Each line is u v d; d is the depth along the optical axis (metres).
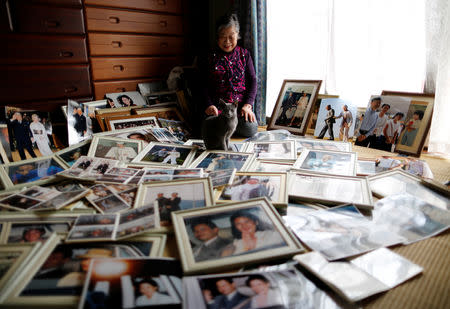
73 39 2.13
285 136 2.14
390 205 1.27
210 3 2.88
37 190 1.34
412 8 1.81
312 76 2.39
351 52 2.09
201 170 1.49
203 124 1.79
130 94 2.46
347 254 0.97
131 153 1.78
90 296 0.75
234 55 2.31
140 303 0.74
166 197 1.26
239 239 0.99
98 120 2.18
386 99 1.95
